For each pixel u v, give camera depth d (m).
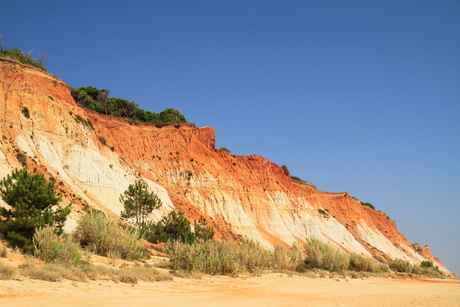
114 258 26.19
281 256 42.22
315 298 22.20
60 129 52.59
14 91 50.22
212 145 95.12
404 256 127.31
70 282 17.17
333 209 123.94
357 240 117.06
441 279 67.06
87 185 49.75
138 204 49.22
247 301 18.58
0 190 26.08
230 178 87.56
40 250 21.97
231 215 78.19
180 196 73.31
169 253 30.98
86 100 83.75
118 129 73.38
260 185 98.06
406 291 31.30
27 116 49.16
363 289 30.84
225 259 29.48
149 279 22.03
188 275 25.80
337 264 52.38
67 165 49.94
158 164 75.69
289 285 28.77
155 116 100.81
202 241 33.84
